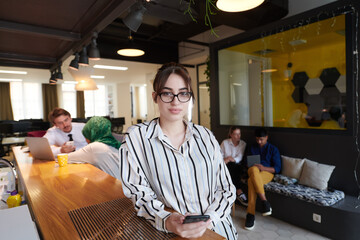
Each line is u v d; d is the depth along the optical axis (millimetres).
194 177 957
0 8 1828
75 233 803
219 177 1057
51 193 1195
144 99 14461
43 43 2807
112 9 1793
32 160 2062
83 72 4691
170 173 933
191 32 6094
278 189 2639
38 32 2225
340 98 2955
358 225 2102
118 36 6305
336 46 2984
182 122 1014
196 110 8477
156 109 1041
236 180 3072
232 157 3332
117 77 10773
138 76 10578
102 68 8383
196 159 967
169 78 899
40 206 1031
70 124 2682
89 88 4895
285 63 3578
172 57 7785
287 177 2871
